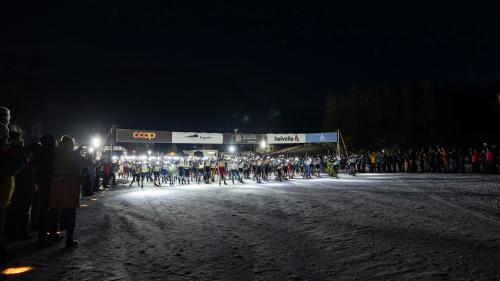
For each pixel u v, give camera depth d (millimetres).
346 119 55656
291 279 4406
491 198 11727
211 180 27188
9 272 4852
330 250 5691
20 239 6941
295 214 9375
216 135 35156
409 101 52375
